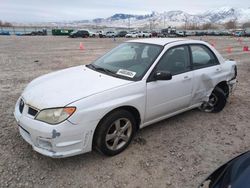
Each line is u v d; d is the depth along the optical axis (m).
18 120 3.40
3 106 5.44
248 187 2.01
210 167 3.55
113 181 3.18
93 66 4.50
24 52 17.47
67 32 62.91
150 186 3.12
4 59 13.18
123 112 3.57
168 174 3.36
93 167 3.42
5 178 3.13
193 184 3.19
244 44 33.09
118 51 4.74
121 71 4.02
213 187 2.24
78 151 3.24
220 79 5.23
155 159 3.66
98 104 3.27
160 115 4.25
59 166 3.41
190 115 5.27
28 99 3.40
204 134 4.49
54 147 3.09
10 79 8.10
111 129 3.56
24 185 3.04
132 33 57.50
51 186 3.04
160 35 65.19
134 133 3.89
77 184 3.10
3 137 4.07
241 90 7.38
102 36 53.91
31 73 9.30
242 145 4.19
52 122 3.08
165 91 4.09
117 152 3.69
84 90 3.40
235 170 2.27
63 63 12.21
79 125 3.14
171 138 4.28
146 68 3.94
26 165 3.39
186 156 3.78
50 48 21.58
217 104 5.35
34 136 3.16
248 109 5.78
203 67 4.88
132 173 3.34
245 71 10.67
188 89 4.52
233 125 4.90
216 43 34.69
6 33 57.78
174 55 4.37
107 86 3.52
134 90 3.66
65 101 3.17
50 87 3.57
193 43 4.81
